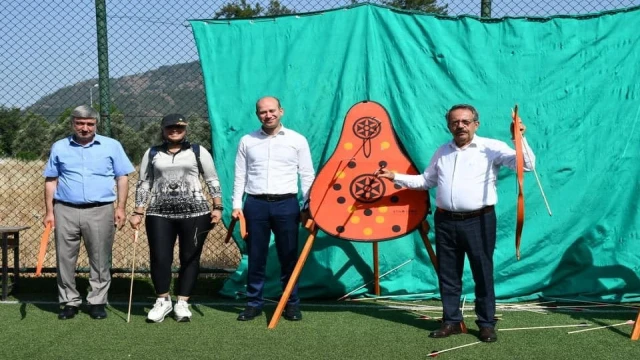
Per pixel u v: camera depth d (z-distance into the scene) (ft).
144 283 21.84
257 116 18.79
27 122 23.06
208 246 24.29
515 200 20.21
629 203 19.88
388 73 20.27
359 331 17.17
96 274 18.42
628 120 19.84
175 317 18.08
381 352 15.53
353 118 18.40
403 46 20.17
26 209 31.53
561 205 20.08
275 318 17.56
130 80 21.65
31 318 18.43
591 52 19.89
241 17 20.48
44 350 15.67
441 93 20.10
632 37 19.84
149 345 16.05
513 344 16.08
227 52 20.52
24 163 26.66
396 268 20.65
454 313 16.80
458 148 16.37
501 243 20.34
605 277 20.02
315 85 20.31
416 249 20.65
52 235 26.66
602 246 20.01
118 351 15.60
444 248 16.70
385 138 18.29
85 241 18.28
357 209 17.97
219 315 18.75
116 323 17.97
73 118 17.88
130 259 23.50
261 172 17.76
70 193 18.04
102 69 21.20
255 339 16.52
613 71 19.84
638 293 19.95
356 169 18.13
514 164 16.01
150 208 18.16
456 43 20.15
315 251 20.62
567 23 19.93
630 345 15.97
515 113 15.71
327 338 16.60
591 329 17.24
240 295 20.63
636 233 19.84
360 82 20.29
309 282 20.54
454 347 15.88
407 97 20.12
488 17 20.33
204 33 20.56
